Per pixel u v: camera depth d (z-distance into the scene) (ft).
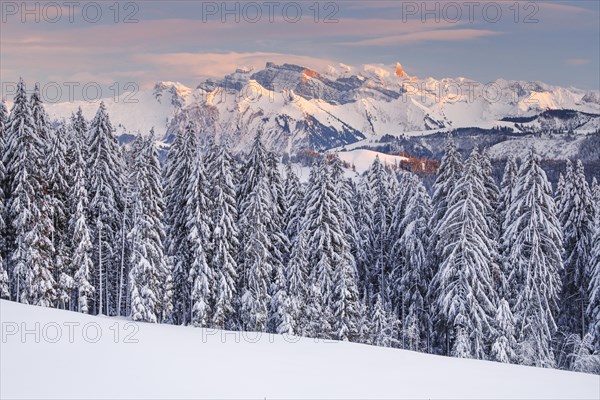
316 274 176.65
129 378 76.38
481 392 75.25
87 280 168.45
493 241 164.14
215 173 175.63
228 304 169.58
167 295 169.48
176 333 115.75
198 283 167.32
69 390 70.74
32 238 158.92
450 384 78.69
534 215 161.17
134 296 162.81
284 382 77.10
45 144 171.63
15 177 159.33
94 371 79.10
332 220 177.78
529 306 160.97
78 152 169.48
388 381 79.46
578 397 74.59
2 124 170.60
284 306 169.37
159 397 68.90
